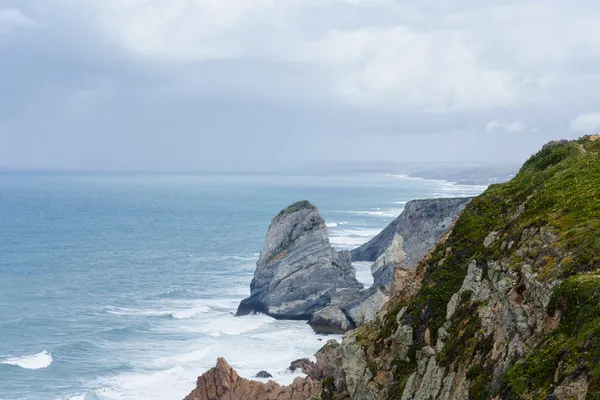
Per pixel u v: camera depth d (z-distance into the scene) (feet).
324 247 363.76
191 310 383.24
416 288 163.63
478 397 105.60
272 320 354.13
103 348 311.47
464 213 171.42
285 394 193.36
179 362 287.89
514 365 96.12
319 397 172.24
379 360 152.25
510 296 112.37
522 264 116.98
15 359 294.46
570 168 150.51
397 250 353.31
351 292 353.51
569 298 95.45
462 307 133.69
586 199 122.62
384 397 144.05
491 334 115.03
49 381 268.41
